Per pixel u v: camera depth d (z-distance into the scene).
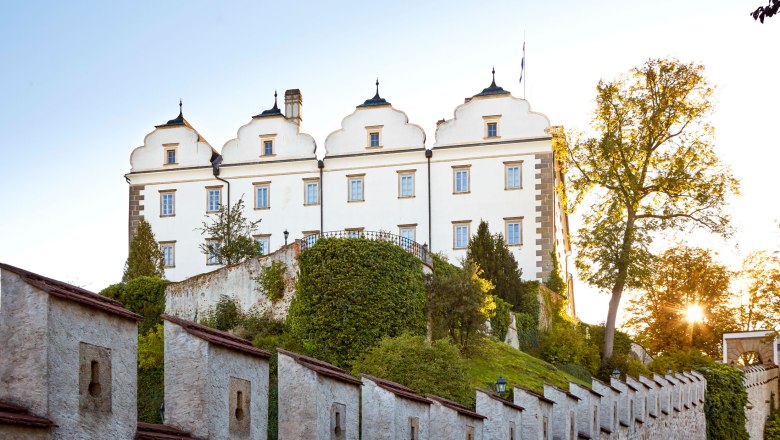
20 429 12.02
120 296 53.50
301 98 75.56
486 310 50.69
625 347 68.94
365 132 72.75
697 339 88.38
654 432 52.44
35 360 12.55
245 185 74.06
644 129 65.31
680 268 89.06
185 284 52.16
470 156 71.06
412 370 40.91
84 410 13.06
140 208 75.06
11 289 12.75
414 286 48.19
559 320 67.25
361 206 72.12
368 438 22.64
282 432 18.97
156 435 14.48
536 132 70.50
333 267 46.53
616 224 64.94
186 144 75.19
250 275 50.19
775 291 81.56
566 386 50.47
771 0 18.73
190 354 15.84
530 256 69.50
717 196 64.56
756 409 74.94
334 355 45.69
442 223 70.81
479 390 30.17
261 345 45.62
